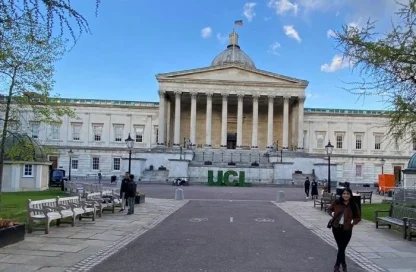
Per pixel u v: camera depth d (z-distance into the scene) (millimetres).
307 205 33875
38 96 30297
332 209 11852
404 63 14672
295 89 86375
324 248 15359
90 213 24078
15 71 27453
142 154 76750
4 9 9469
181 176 67938
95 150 95875
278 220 23719
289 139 93062
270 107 85938
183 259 13039
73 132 97000
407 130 16516
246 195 44469
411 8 14328
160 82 86062
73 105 96688
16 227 15094
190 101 95688
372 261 13242
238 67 86688
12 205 28406
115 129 97812
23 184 45781
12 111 29656
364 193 36938
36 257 12859
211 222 22203
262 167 69750
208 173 65062
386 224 21156
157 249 14586
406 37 14680
